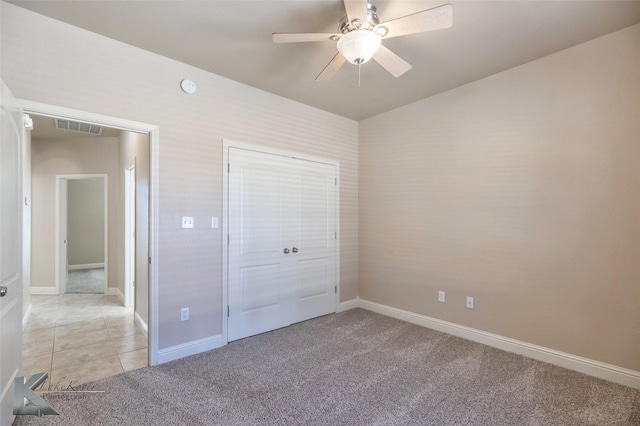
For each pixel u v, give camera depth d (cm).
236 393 216
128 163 423
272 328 338
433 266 342
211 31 228
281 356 274
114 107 239
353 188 425
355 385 227
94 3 197
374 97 347
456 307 322
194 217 280
